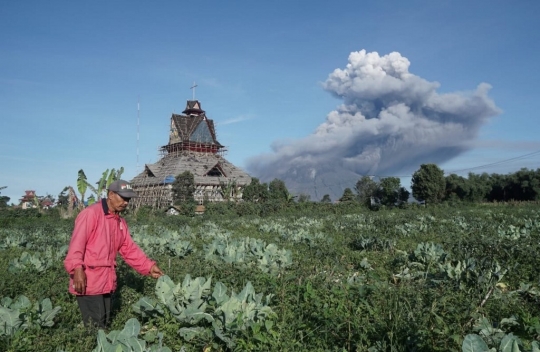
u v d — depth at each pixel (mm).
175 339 5637
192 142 84812
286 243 15836
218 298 6211
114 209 5945
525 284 7898
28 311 5953
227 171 82625
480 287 7570
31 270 10336
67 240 19656
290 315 5984
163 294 6156
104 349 4652
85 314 5812
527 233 16562
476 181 66938
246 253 12062
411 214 33781
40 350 5199
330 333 5387
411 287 7500
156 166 81000
